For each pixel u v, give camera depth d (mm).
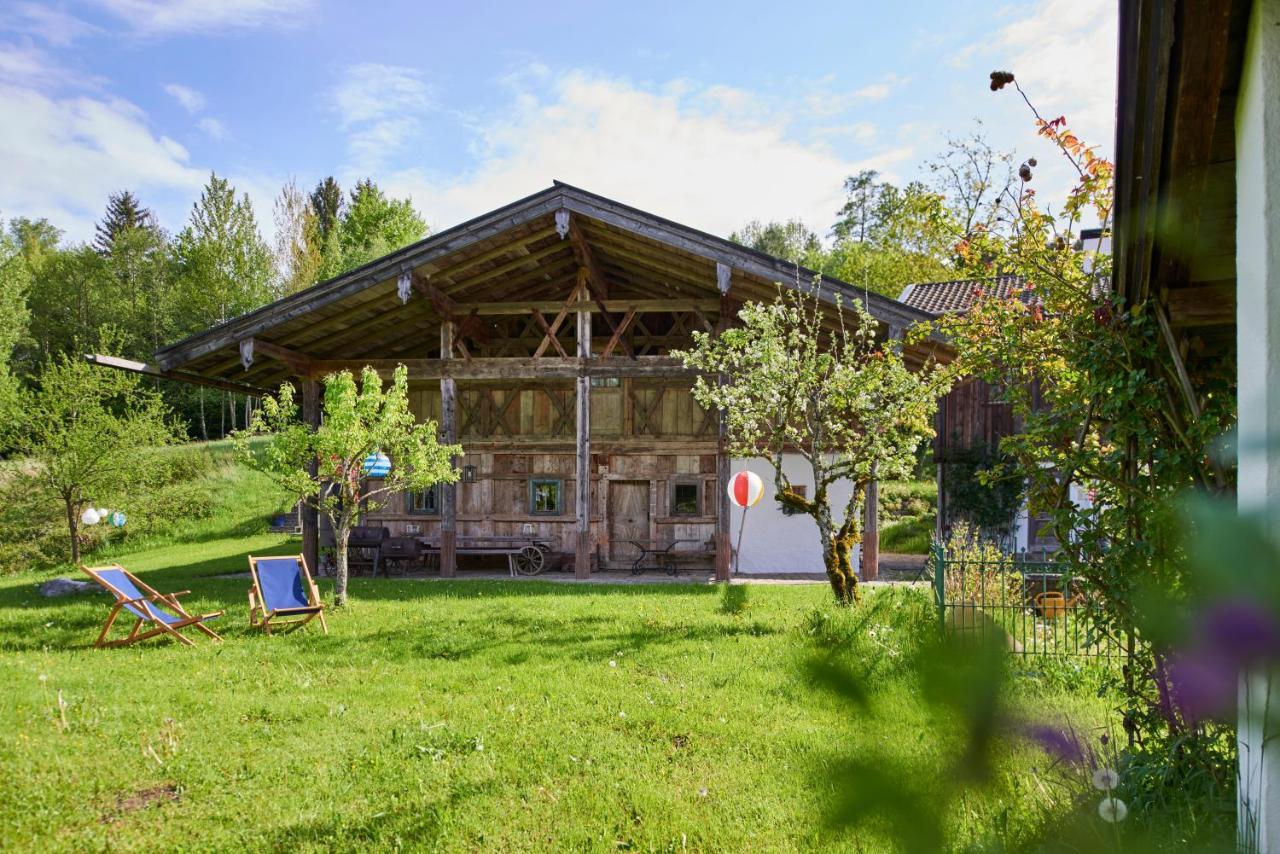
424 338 19234
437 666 8805
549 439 18609
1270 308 3094
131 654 9461
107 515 23359
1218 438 4020
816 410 12516
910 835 663
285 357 16703
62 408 22391
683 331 18688
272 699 7516
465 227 15312
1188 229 2152
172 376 16641
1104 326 5137
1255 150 3252
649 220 15086
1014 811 1063
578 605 12570
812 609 11211
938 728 705
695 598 13320
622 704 7316
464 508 18953
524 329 19547
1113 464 5160
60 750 6070
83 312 51562
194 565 20141
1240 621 602
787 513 17750
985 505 20422
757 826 4938
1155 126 3498
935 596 8703
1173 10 3059
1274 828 2957
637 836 4879
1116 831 1059
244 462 13070
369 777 5742
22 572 22938
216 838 4848
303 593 11406
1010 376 7406
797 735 6379
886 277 39375
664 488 18531
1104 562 5008
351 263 50406
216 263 45469
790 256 62531
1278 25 3113
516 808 5254
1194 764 4137
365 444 12609
